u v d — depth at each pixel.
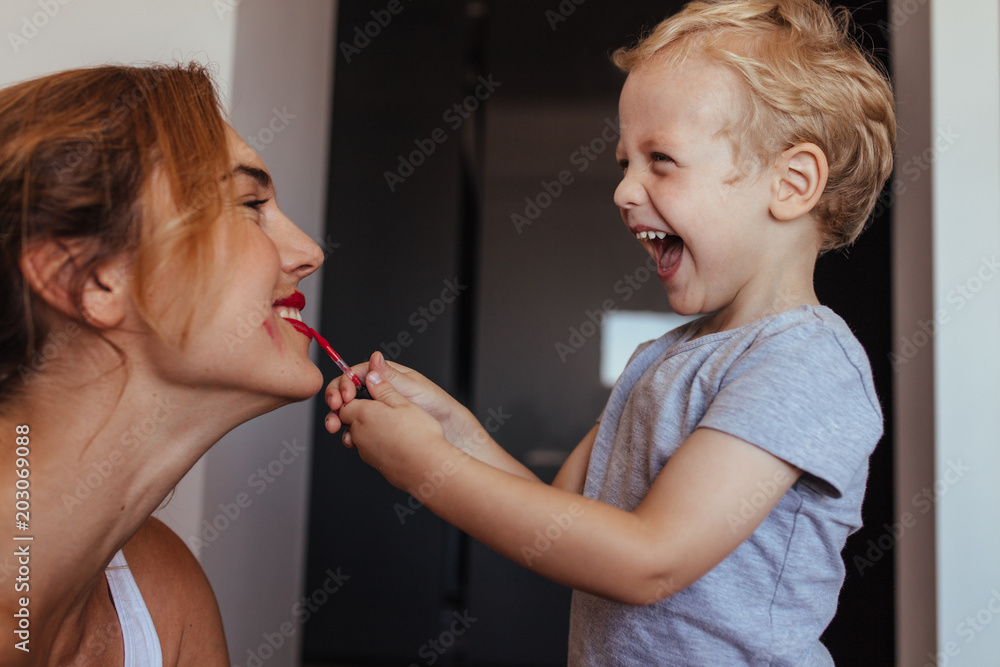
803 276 0.83
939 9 1.26
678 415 0.79
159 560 0.73
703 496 0.65
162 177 0.54
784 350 0.72
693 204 0.79
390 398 0.75
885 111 0.87
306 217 2.00
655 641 0.76
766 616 0.73
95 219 0.51
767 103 0.79
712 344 0.81
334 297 2.71
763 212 0.80
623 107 0.86
